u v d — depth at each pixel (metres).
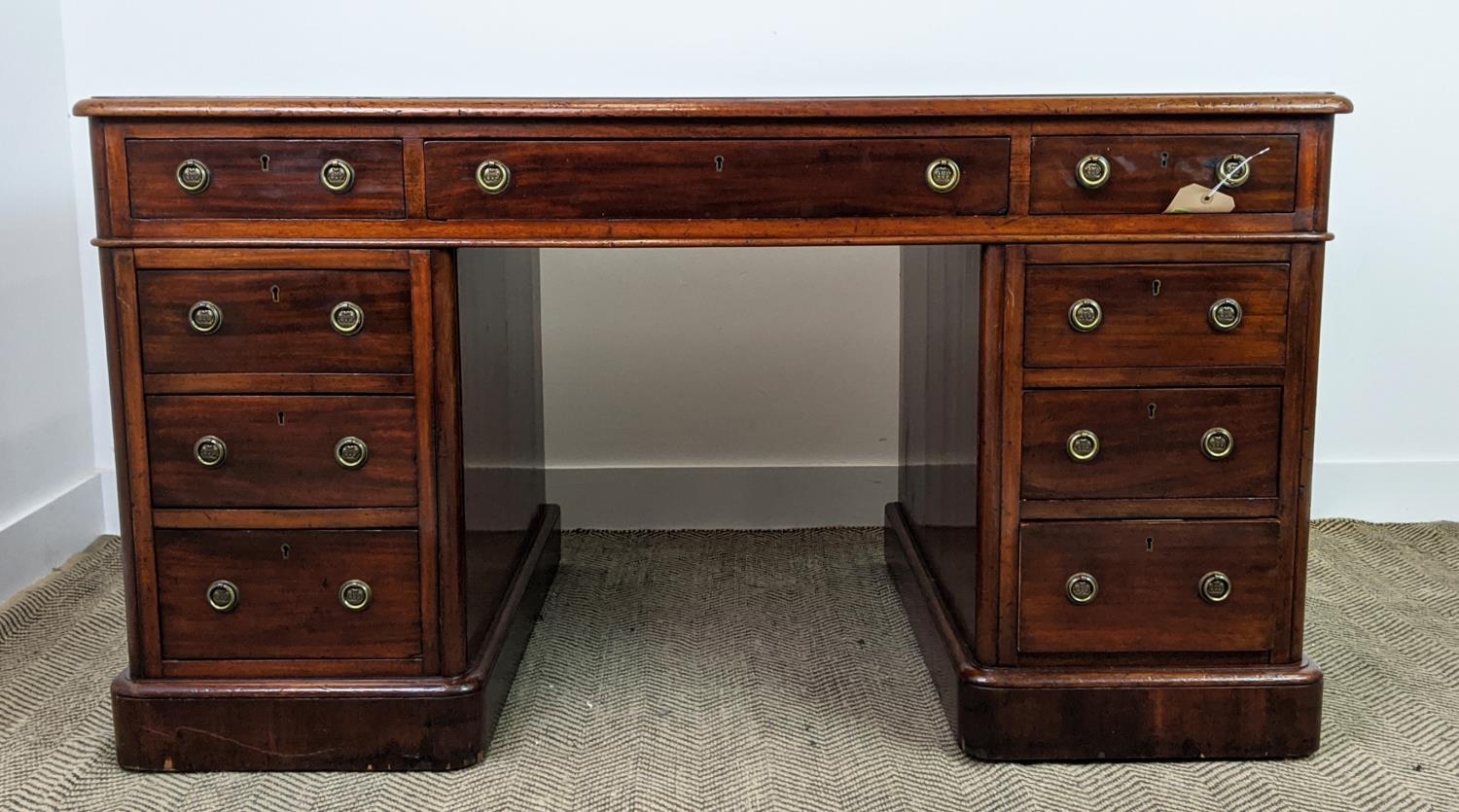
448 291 1.67
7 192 2.36
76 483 2.65
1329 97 1.62
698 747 1.80
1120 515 1.72
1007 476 1.71
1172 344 1.68
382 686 1.72
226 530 1.71
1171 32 2.64
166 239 1.64
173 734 1.73
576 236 1.66
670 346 2.77
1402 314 2.76
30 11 2.46
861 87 2.66
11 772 1.73
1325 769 1.72
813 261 2.74
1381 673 2.05
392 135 1.63
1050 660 1.75
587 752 1.79
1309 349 1.68
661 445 2.82
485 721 1.76
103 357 2.72
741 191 1.65
